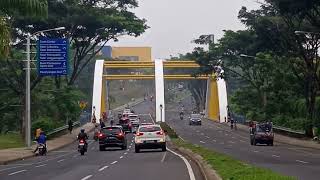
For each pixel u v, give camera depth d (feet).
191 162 107.76
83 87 472.85
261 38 222.89
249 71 302.66
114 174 84.07
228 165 81.61
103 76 434.71
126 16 254.27
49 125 226.17
